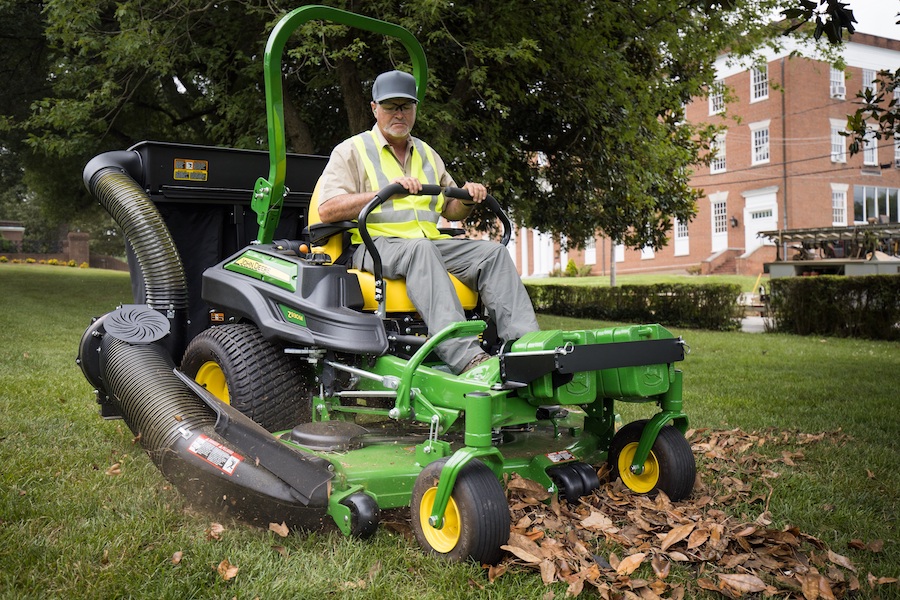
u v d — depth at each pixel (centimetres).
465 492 247
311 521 265
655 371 300
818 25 412
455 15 947
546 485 303
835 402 598
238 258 376
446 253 337
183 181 417
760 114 3159
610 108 1109
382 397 337
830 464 401
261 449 276
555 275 3912
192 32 1031
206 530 273
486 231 1376
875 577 256
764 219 3184
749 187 3225
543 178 1347
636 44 1153
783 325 1323
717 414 540
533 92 1130
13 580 231
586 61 1004
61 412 469
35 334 928
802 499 337
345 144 360
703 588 244
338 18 369
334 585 237
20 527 274
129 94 1119
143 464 362
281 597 229
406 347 327
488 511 245
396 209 351
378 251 335
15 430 418
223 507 276
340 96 1138
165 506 297
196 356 368
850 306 1220
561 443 338
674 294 1480
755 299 1919
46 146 1047
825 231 1923
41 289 1814
